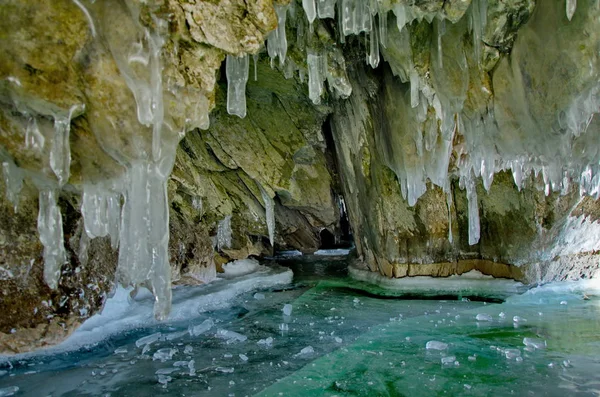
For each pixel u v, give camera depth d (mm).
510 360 4066
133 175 3471
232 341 4707
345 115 7586
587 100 4453
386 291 7004
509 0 4352
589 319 5188
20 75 2840
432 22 5039
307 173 9328
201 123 3740
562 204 6148
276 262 10039
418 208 7027
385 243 7266
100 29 2971
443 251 7117
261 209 8516
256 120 7984
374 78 6551
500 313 5512
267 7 3379
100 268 4449
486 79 5012
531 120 4918
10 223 3723
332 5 4277
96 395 3459
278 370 3951
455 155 6312
